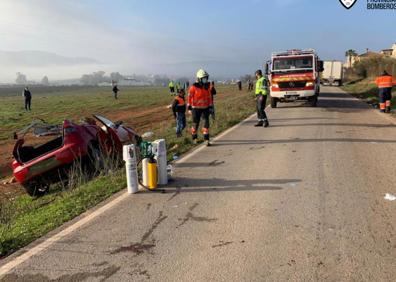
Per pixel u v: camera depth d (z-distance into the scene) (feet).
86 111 92.27
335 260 12.32
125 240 14.60
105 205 18.80
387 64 160.45
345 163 24.63
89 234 15.33
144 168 20.85
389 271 11.57
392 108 59.21
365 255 12.56
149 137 42.91
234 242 13.94
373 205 16.99
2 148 49.34
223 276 11.73
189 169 25.05
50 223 16.93
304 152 28.45
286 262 12.34
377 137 33.65
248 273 11.81
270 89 65.36
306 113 55.52
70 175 25.98
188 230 15.23
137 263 12.81
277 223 15.43
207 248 13.60
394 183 20.07
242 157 27.86
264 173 22.99
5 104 127.03
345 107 63.05
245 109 66.85
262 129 41.63
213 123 47.91
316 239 13.84
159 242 14.29
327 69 167.94
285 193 19.08
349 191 18.99
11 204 24.11
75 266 12.82
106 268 12.59
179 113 40.88
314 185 20.16
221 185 21.02
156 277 11.87
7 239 15.21
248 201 18.21
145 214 17.22
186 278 11.73
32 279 12.16
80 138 27.14
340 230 14.51
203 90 33.68
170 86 153.17
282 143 32.60
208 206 17.83
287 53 64.08
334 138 33.83
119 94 185.37
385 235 13.97
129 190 20.43
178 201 18.76
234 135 38.50
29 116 83.10
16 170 26.37
